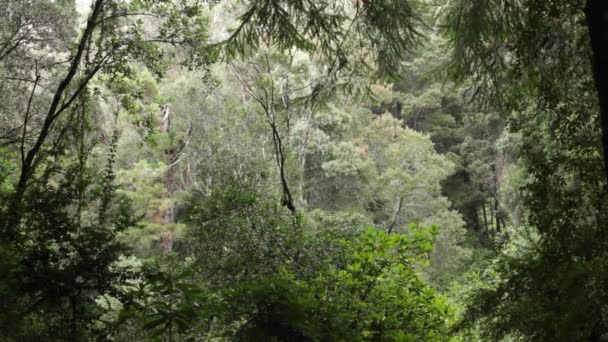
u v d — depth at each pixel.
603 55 3.64
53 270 4.28
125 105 9.10
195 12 8.34
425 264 5.98
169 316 2.74
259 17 4.77
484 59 5.43
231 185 8.36
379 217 24.62
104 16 8.25
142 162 20.23
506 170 21.33
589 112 5.05
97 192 5.16
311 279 5.88
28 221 4.59
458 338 5.46
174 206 22.12
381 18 5.11
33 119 9.50
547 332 3.65
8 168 7.05
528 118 5.70
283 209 7.99
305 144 22.44
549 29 5.15
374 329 5.16
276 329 3.84
